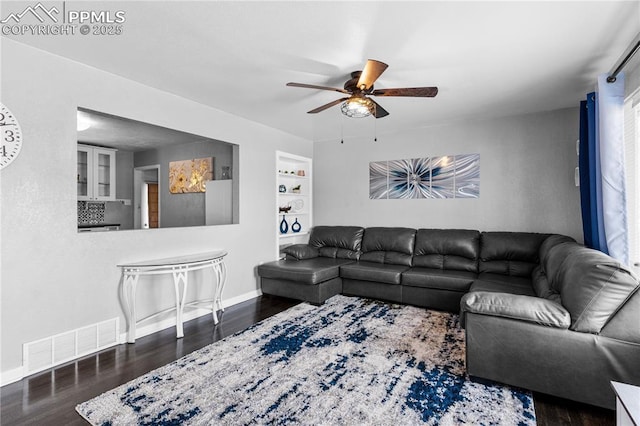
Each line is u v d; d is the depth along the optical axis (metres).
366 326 3.11
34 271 2.28
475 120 4.26
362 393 1.97
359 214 5.18
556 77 2.83
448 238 4.12
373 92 2.62
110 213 5.82
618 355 1.73
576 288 1.88
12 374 2.15
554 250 2.83
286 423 1.70
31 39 2.17
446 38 2.17
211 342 2.78
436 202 4.54
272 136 4.63
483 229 4.23
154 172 6.38
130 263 2.87
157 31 2.10
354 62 2.54
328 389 2.02
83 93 2.54
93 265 2.61
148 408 1.83
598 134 2.73
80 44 2.25
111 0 1.78
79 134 4.66
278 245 4.72
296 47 2.30
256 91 3.17
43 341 2.31
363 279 4.01
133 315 2.78
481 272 3.80
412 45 2.27
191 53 2.39
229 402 1.89
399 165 4.82
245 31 2.10
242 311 3.64
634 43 2.21
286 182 5.32
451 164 4.43
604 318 1.77
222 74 2.77
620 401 1.19
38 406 1.86
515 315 1.92
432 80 2.90
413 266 4.21
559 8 1.84
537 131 3.90
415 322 3.21
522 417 1.74
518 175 4.02
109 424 1.70
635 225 2.52
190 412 1.80
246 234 4.15
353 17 1.94
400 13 1.89
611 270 1.78
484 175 4.21
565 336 1.83
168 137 4.85
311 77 2.82
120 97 2.79
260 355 2.50
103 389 2.04
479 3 1.79
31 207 2.26
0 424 1.71
